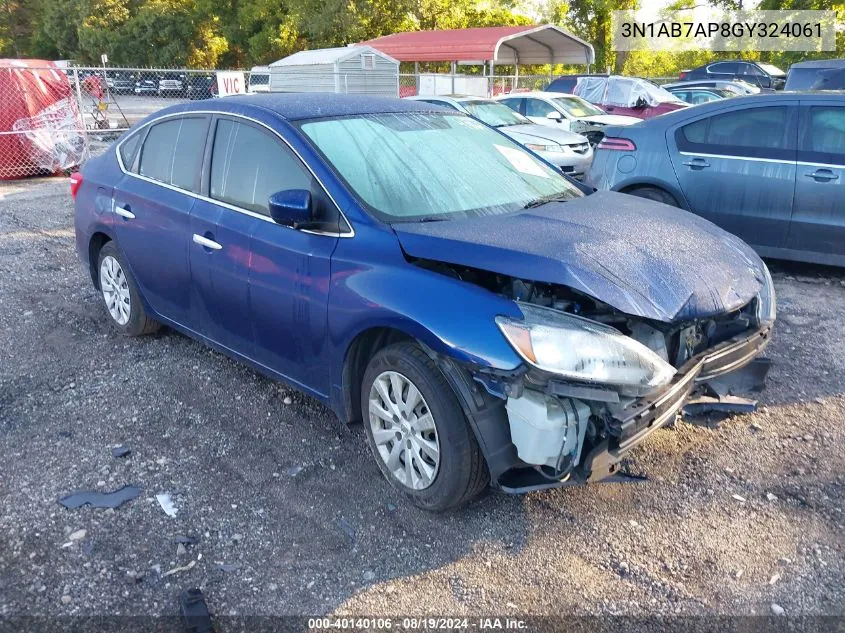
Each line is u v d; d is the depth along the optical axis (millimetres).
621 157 7316
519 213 3633
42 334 5328
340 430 3967
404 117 4234
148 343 5141
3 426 3986
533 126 12258
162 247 4434
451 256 3090
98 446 3787
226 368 4723
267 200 3791
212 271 4055
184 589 2775
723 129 6805
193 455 3711
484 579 2854
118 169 4941
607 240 3281
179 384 4496
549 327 2812
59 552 2955
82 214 5223
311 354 3580
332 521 3193
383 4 39562
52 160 13336
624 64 40906
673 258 3283
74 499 3312
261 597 2746
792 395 4406
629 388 2830
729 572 2898
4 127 12812
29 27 68062
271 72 23406
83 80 16688
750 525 3182
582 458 2934
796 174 6395
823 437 3910
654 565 2936
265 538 3074
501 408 2941
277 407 4219
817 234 6406
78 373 4664
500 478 3029
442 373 2996
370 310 3170
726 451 3770
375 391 3332
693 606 2721
